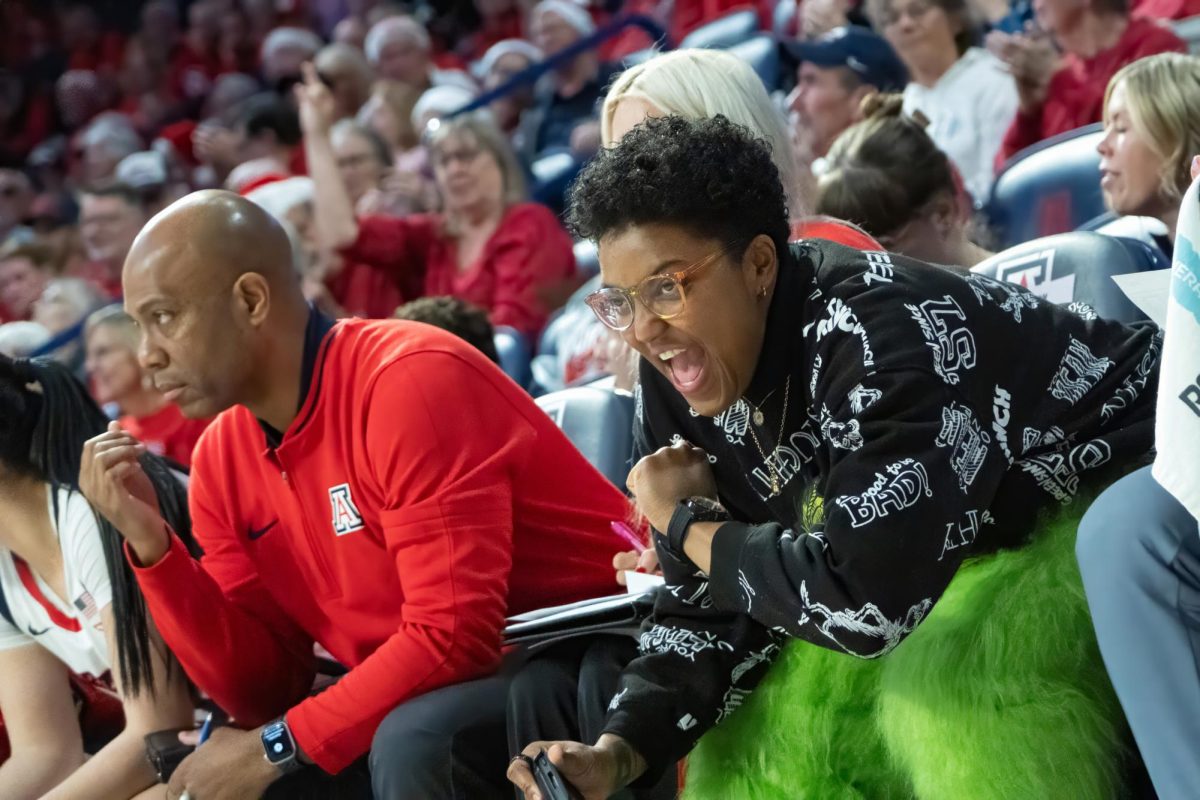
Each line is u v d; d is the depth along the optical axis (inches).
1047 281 213.5
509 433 194.2
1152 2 400.5
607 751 157.6
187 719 219.1
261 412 195.8
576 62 521.3
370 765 180.7
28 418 219.9
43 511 220.7
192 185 649.6
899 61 382.9
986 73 369.1
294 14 886.4
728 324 150.1
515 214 398.0
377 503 191.3
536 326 389.7
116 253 486.0
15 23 981.2
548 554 200.4
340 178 403.5
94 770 210.4
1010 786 144.3
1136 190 230.1
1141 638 137.2
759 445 161.3
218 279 188.5
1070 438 154.8
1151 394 159.0
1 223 693.9
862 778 158.7
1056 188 294.7
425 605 183.3
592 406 251.3
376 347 193.2
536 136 520.7
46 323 456.1
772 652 165.8
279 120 541.6
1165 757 135.6
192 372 189.5
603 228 149.3
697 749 169.0
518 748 177.0
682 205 145.6
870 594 140.9
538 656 183.3
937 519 140.9
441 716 177.8
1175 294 130.0
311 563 199.8
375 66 625.9
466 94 545.6
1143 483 139.7
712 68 210.8
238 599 209.0
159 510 223.5
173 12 924.6
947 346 146.6
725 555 153.4
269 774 186.2
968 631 148.3
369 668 184.4
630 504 209.8
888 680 152.6
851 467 143.3
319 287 401.1
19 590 223.6
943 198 236.4
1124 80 230.8
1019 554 153.4
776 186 151.6
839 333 148.0
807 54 379.9
